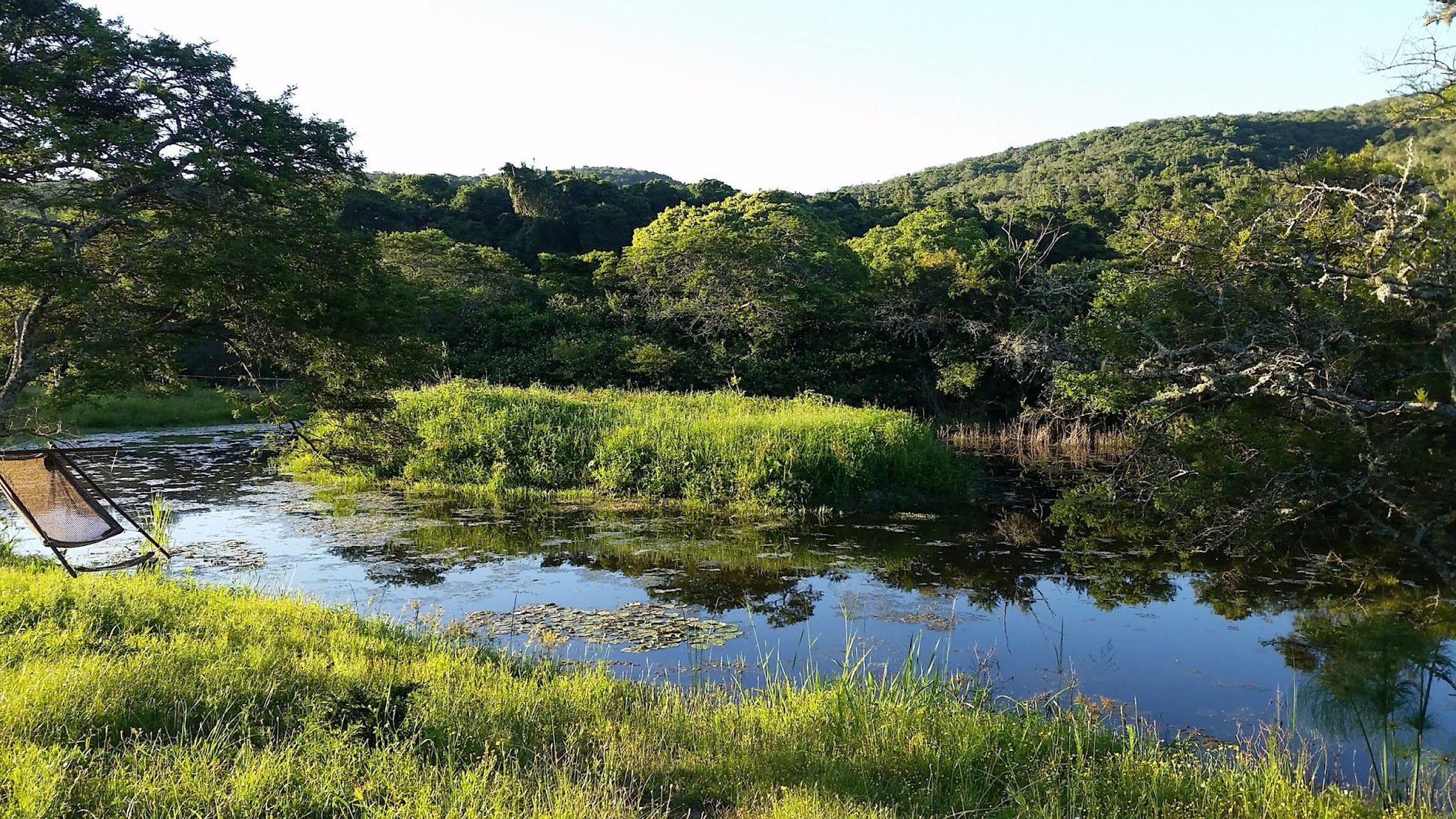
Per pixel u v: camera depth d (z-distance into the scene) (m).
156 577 9.35
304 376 11.83
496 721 5.56
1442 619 9.55
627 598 10.24
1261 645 8.86
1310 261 10.61
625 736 5.54
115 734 4.75
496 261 40.38
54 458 6.09
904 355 35.97
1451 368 9.48
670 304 35.81
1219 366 11.48
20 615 6.71
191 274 9.69
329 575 11.00
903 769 5.25
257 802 3.96
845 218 60.28
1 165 9.95
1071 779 5.17
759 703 6.55
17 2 9.62
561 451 17.52
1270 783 5.17
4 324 11.07
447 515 14.67
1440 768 6.09
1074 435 27.03
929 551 12.85
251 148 10.77
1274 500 11.13
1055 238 41.12
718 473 15.91
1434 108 10.30
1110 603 10.36
